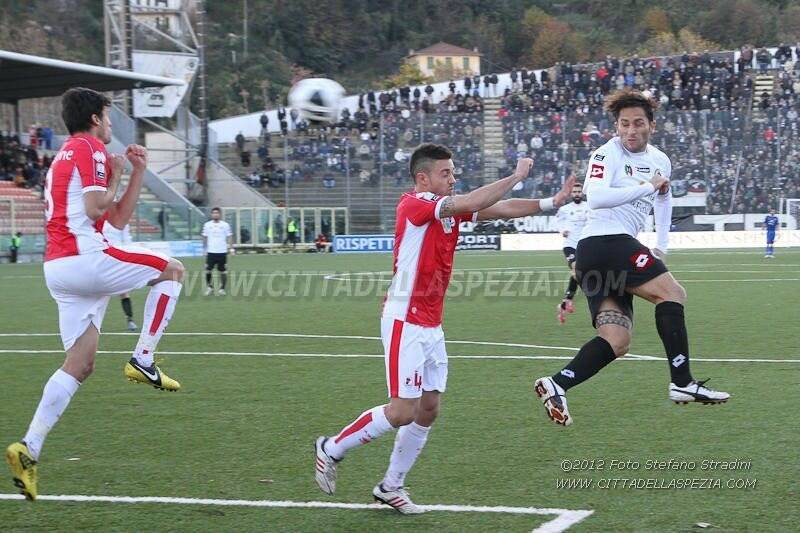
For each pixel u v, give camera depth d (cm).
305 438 1761
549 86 13225
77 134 1441
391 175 11656
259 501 1367
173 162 12081
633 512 1283
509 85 14150
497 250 10812
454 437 1736
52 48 17038
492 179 11438
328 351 2934
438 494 1384
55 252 1429
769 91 12938
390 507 1327
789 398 2048
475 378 2383
